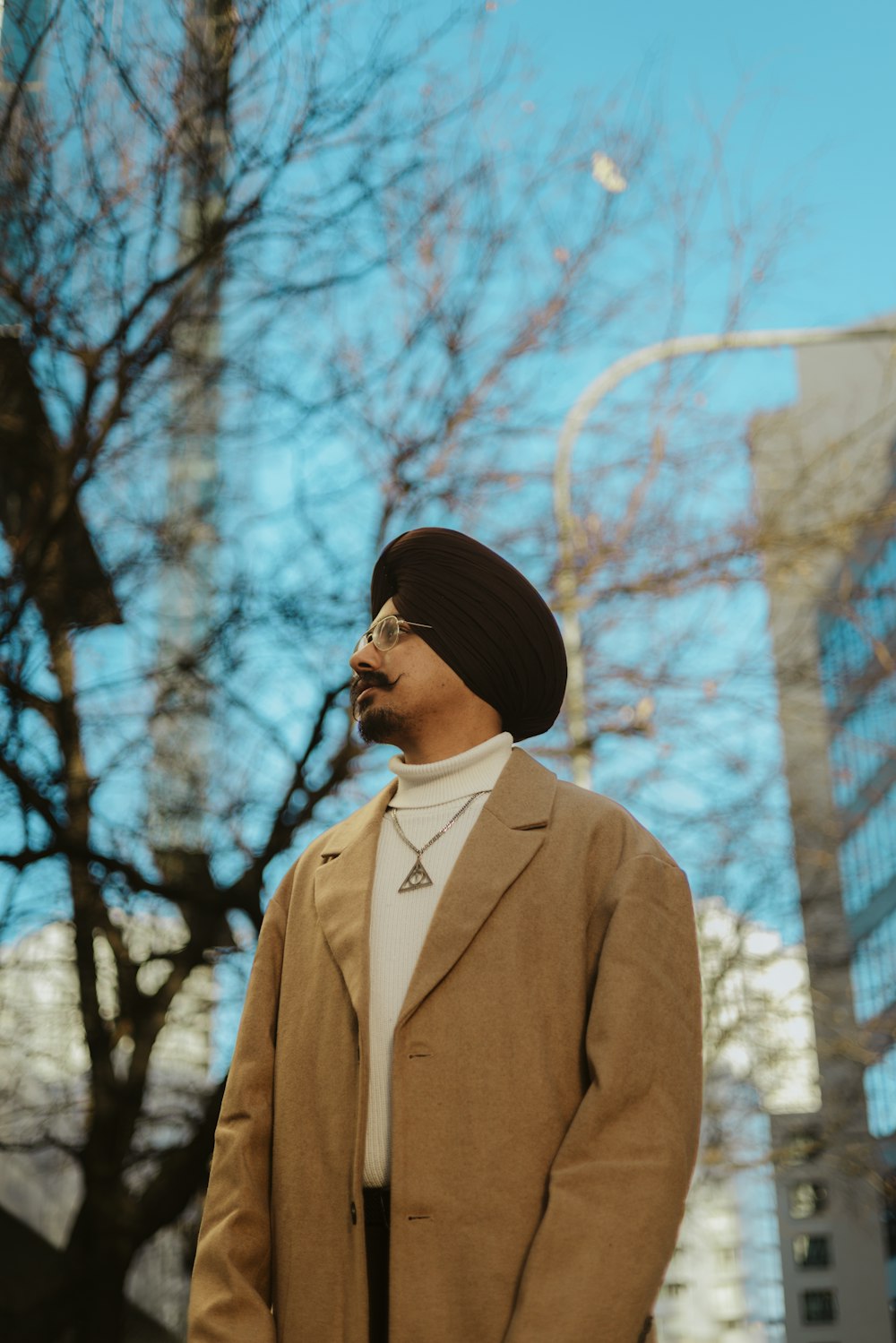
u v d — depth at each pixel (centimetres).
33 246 754
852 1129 1167
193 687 852
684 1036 190
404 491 904
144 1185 1006
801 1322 4297
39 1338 904
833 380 1048
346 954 204
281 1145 200
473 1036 189
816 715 1029
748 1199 1248
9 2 649
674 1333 2133
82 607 847
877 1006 1128
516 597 224
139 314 783
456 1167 182
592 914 201
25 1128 969
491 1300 174
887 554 977
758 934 1115
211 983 1005
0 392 814
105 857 829
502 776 217
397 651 223
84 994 912
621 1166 176
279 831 883
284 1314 189
